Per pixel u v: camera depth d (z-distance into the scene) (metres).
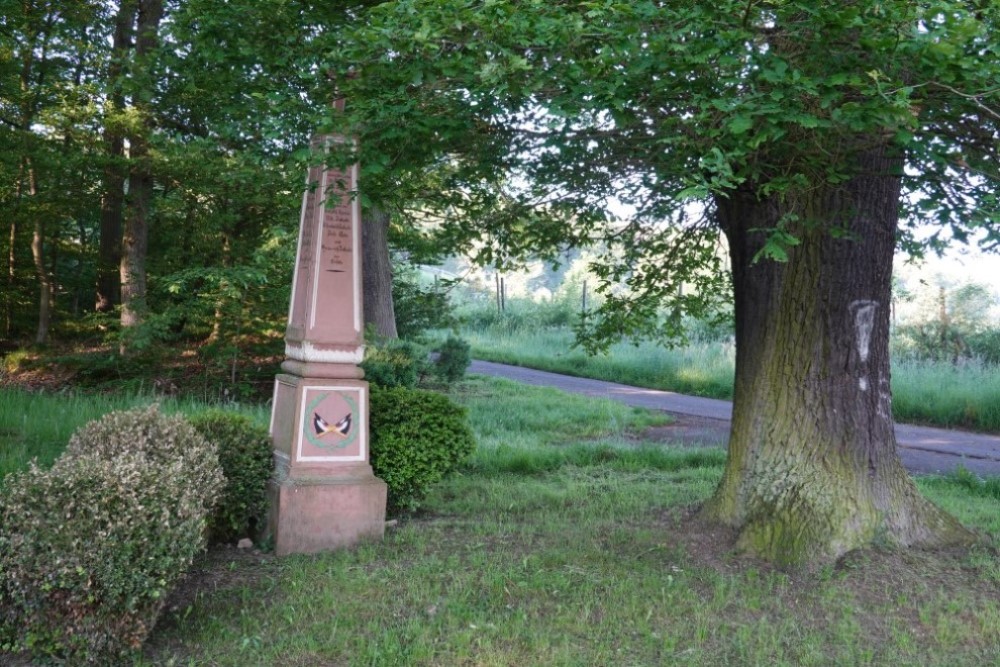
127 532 3.70
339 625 4.36
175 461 4.62
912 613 4.71
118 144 14.59
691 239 8.48
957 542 5.70
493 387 18.72
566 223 8.12
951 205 5.41
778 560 5.46
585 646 4.18
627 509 7.04
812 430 5.74
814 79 4.20
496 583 4.99
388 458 6.57
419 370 16.47
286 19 6.18
